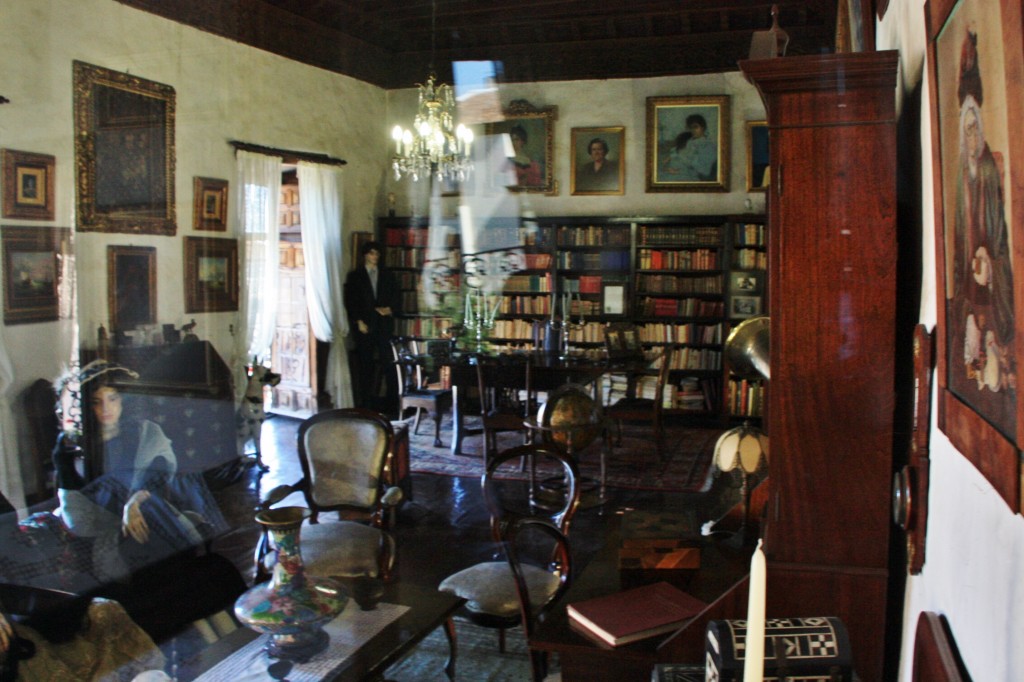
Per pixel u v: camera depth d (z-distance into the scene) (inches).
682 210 231.0
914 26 63.0
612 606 81.1
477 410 205.9
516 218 235.8
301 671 83.7
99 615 107.5
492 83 224.1
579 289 235.3
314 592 86.9
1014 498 30.9
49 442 177.3
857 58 62.7
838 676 44.3
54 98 187.8
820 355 65.9
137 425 193.8
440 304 231.6
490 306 229.9
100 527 135.4
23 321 181.2
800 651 44.9
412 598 107.3
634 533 93.0
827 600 66.8
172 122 217.9
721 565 90.7
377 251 239.1
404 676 115.7
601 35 212.2
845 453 65.9
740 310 229.3
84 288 196.9
